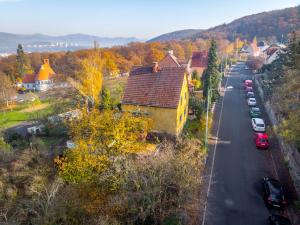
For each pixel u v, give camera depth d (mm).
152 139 31344
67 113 42219
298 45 30250
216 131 35781
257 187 23656
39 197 20109
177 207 18172
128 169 18828
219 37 175875
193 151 23344
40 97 82250
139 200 17422
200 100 42844
